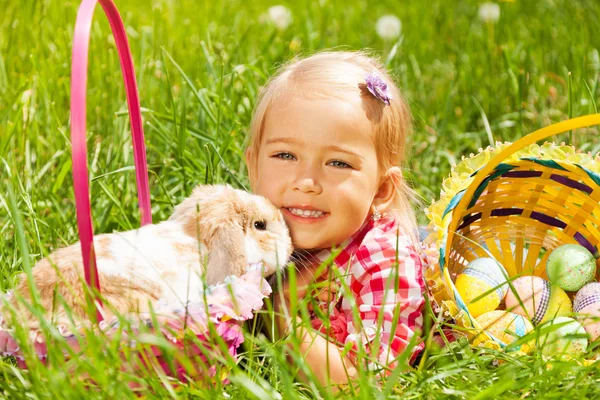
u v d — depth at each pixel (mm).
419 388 2102
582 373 2172
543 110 4395
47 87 4250
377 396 2006
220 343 2027
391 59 4332
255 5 7090
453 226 2658
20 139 3592
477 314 2754
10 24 4867
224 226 2291
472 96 4496
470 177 2701
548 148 2996
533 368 2186
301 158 2654
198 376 2111
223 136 3756
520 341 2291
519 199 3039
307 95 2689
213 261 2264
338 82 2727
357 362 2264
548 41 5414
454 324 2537
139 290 2148
